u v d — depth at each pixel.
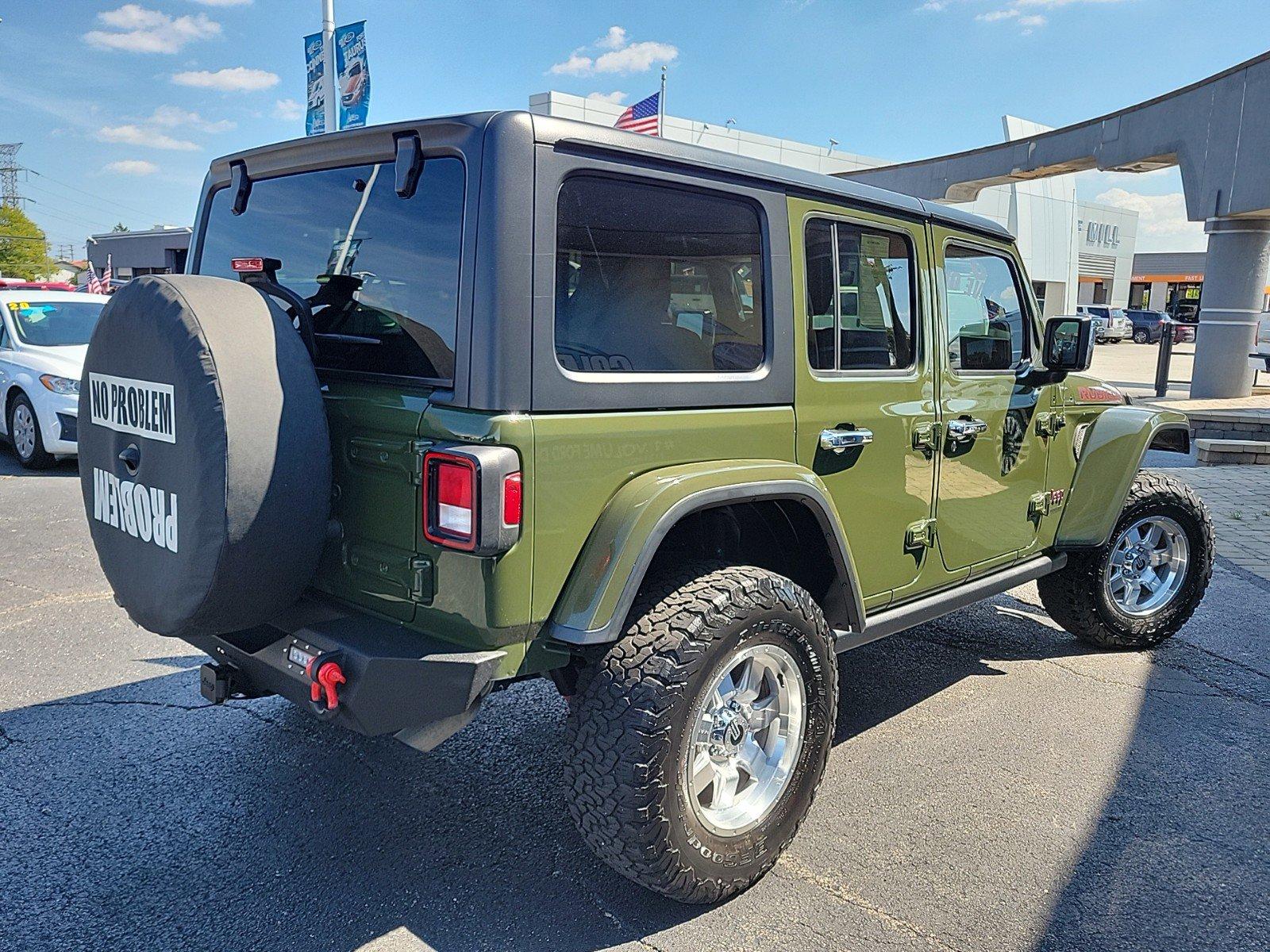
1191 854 2.94
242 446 2.22
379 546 2.46
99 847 2.87
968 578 3.83
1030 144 19.92
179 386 2.26
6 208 89.06
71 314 9.88
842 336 3.13
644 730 2.33
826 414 3.03
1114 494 4.30
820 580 3.09
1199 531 4.71
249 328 2.33
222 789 3.23
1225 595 5.76
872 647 4.80
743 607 2.51
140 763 3.41
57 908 2.57
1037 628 5.13
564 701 4.02
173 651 4.50
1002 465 3.89
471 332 2.23
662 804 2.36
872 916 2.60
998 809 3.19
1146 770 3.48
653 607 2.48
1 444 10.52
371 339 2.55
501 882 2.72
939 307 3.53
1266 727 3.88
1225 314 15.74
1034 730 3.82
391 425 2.38
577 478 2.34
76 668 4.27
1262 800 3.28
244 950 2.42
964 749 3.64
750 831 2.63
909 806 3.20
